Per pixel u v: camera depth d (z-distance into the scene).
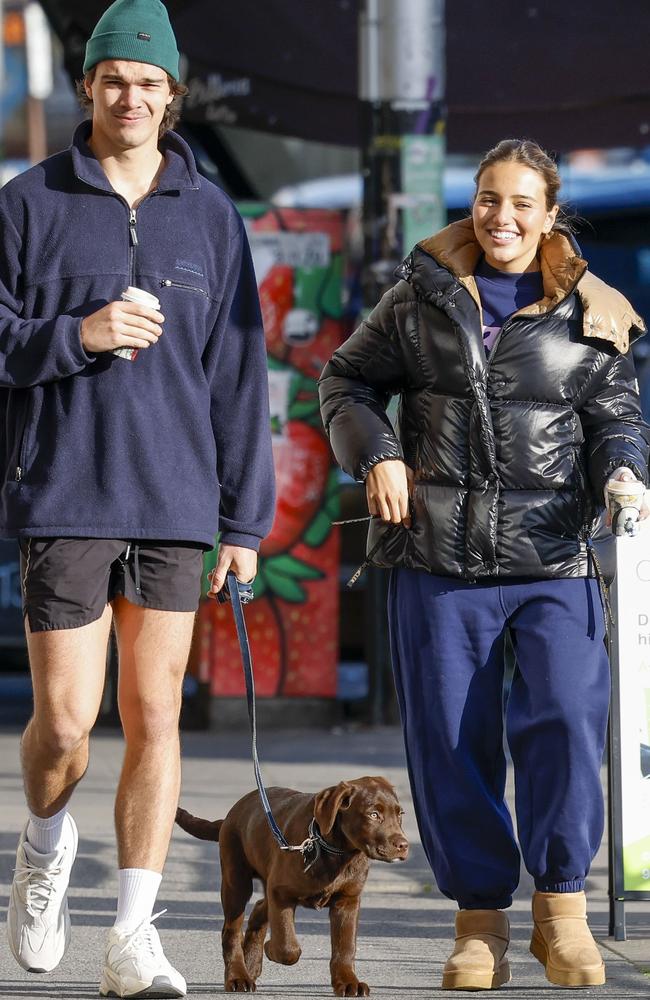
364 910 16.70
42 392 12.18
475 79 32.16
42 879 12.75
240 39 31.70
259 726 30.25
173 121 13.12
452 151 33.16
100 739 28.73
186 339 12.44
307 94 31.94
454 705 12.82
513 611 12.93
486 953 12.78
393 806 12.24
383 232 29.45
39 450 12.17
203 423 12.47
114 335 11.76
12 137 62.56
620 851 14.91
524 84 32.12
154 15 12.43
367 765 25.45
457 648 12.88
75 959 14.00
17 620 36.44
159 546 12.28
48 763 12.20
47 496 12.04
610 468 12.70
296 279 30.55
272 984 13.25
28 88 60.84
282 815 12.78
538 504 12.77
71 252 12.30
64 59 31.23
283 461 30.56
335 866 12.34
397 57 29.27
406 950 14.75
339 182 43.53
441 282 12.80
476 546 12.72
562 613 12.85
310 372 30.61
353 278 37.50
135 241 12.38
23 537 12.09
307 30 31.61
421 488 12.95
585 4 31.61
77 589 12.01
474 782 12.83
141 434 12.16
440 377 12.86
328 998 12.61
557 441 12.83
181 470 12.28
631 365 13.20
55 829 12.70
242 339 13.02
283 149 42.22
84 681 12.05
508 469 12.75
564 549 12.86
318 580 30.52
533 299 12.98
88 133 12.80
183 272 12.46
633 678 14.92
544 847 12.78
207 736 29.20
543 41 31.86
